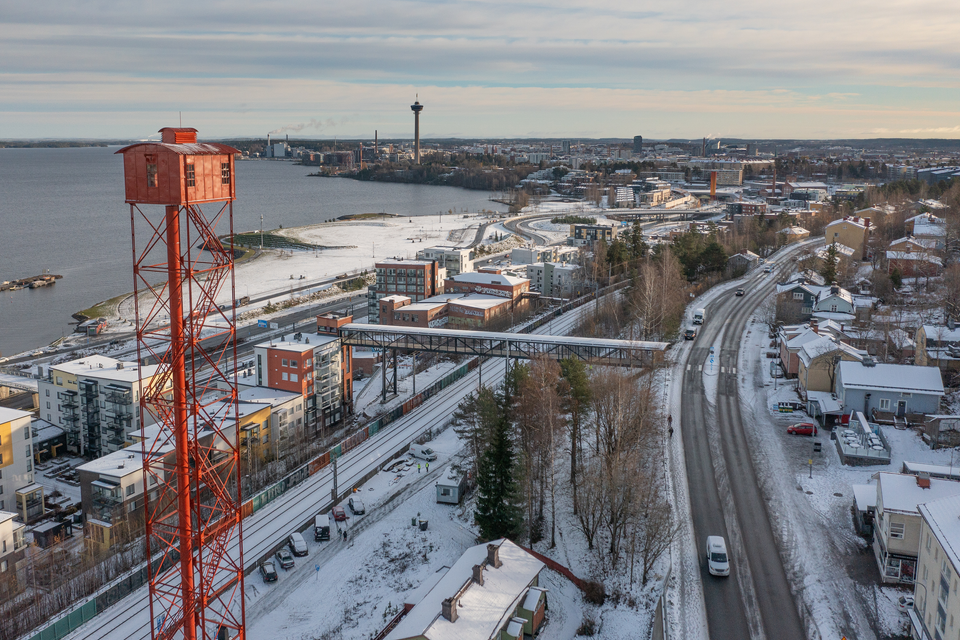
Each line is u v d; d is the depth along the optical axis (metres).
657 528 71.31
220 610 72.25
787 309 147.88
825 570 70.62
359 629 68.62
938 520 56.62
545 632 65.56
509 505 78.94
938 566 55.41
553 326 170.00
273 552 82.19
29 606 70.69
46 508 94.25
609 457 82.19
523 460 85.50
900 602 64.38
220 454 94.44
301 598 74.62
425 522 86.56
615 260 198.12
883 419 100.50
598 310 162.75
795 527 78.12
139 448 90.75
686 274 185.62
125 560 78.19
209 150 42.94
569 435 99.50
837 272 173.62
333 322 125.81
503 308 179.38
